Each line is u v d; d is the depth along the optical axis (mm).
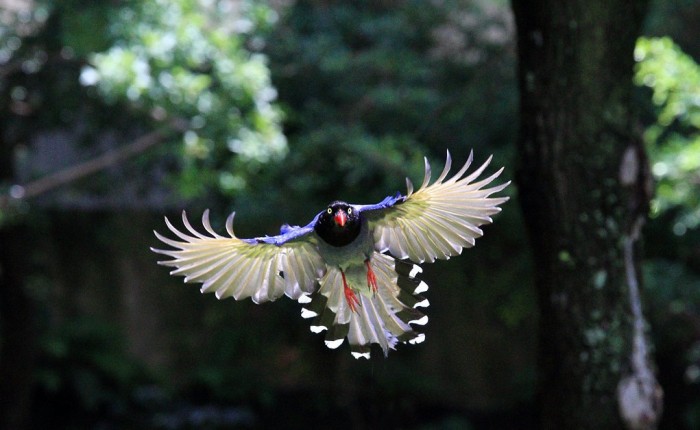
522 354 22203
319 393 21656
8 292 16891
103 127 15406
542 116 7938
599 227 7859
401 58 16219
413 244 4438
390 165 14281
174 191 16266
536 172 7992
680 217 13992
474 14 17188
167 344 21641
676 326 16922
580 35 7789
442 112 16359
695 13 18422
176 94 12008
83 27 12430
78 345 19719
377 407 21656
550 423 8109
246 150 12609
